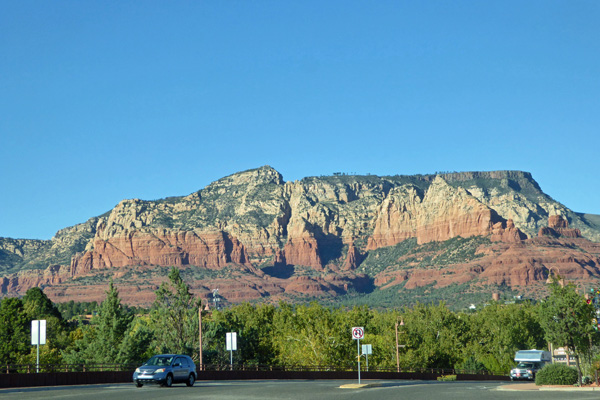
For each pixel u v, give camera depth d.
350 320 135.75
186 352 105.50
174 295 111.38
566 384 61.34
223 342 113.69
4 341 124.38
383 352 126.56
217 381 67.62
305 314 125.19
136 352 97.69
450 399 42.34
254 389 50.69
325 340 115.94
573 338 61.84
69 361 98.12
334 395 45.03
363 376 90.69
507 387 58.62
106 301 101.94
